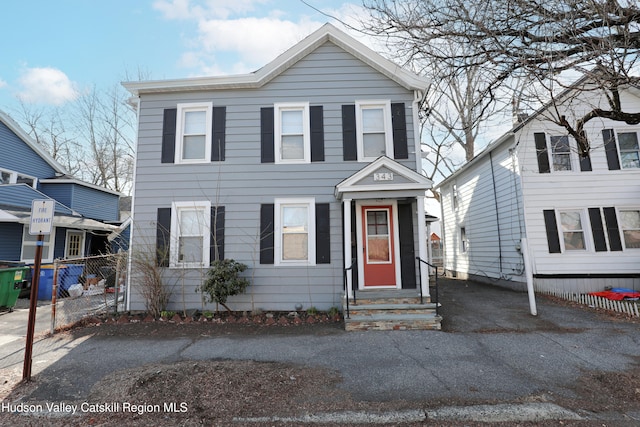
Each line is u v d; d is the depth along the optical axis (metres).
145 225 8.92
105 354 5.63
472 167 15.27
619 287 10.48
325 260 8.68
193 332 6.95
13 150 13.50
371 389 4.20
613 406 3.77
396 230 8.73
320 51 9.46
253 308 8.45
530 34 5.37
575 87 5.18
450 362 5.11
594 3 4.50
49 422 3.57
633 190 10.93
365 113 9.31
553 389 4.17
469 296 10.65
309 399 3.95
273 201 8.97
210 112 9.31
